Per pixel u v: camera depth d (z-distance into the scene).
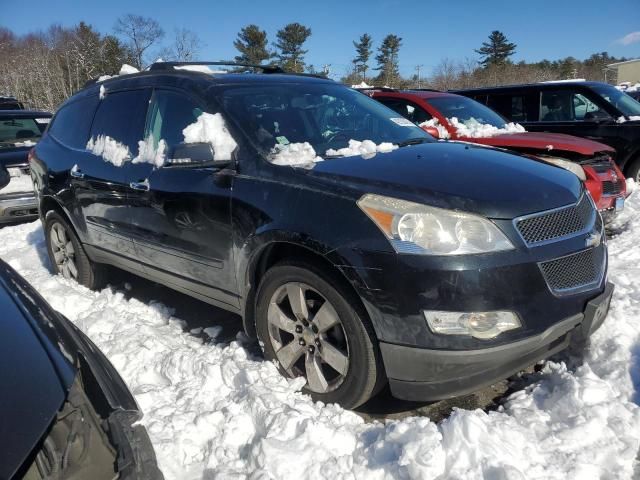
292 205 2.79
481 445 2.29
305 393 2.93
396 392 2.61
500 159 3.21
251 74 3.98
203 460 2.51
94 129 4.48
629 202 6.97
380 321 2.50
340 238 2.57
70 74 40.12
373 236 2.50
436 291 2.38
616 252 5.12
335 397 2.80
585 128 7.69
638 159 7.29
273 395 2.77
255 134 3.21
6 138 9.14
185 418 2.73
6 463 1.46
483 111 7.36
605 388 2.73
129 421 1.82
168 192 3.48
